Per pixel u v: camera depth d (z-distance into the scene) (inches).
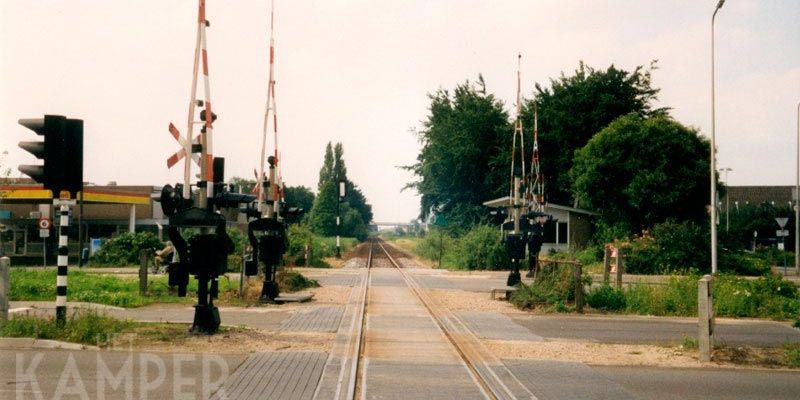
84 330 445.1
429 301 761.0
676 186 1565.0
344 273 1261.1
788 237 2405.3
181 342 447.8
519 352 448.5
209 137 491.5
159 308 671.1
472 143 2269.9
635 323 631.8
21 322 456.1
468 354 433.4
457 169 2298.2
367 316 620.1
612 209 1640.0
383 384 348.2
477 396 326.3
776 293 749.9
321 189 3024.1
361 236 4534.9
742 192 3732.8
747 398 342.6
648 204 1588.3
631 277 1130.7
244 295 746.8
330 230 2967.5
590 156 1640.0
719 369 412.2
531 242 910.4
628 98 2098.9
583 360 427.8
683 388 360.2
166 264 1205.1
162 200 491.5
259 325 551.2
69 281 864.3
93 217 2023.9
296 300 727.7
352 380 350.6
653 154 1579.7
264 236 733.9
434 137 2349.9
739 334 578.2
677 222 1540.4
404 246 3617.1
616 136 1604.3
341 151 4456.2
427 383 351.6
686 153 1587.1
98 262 1443.2
